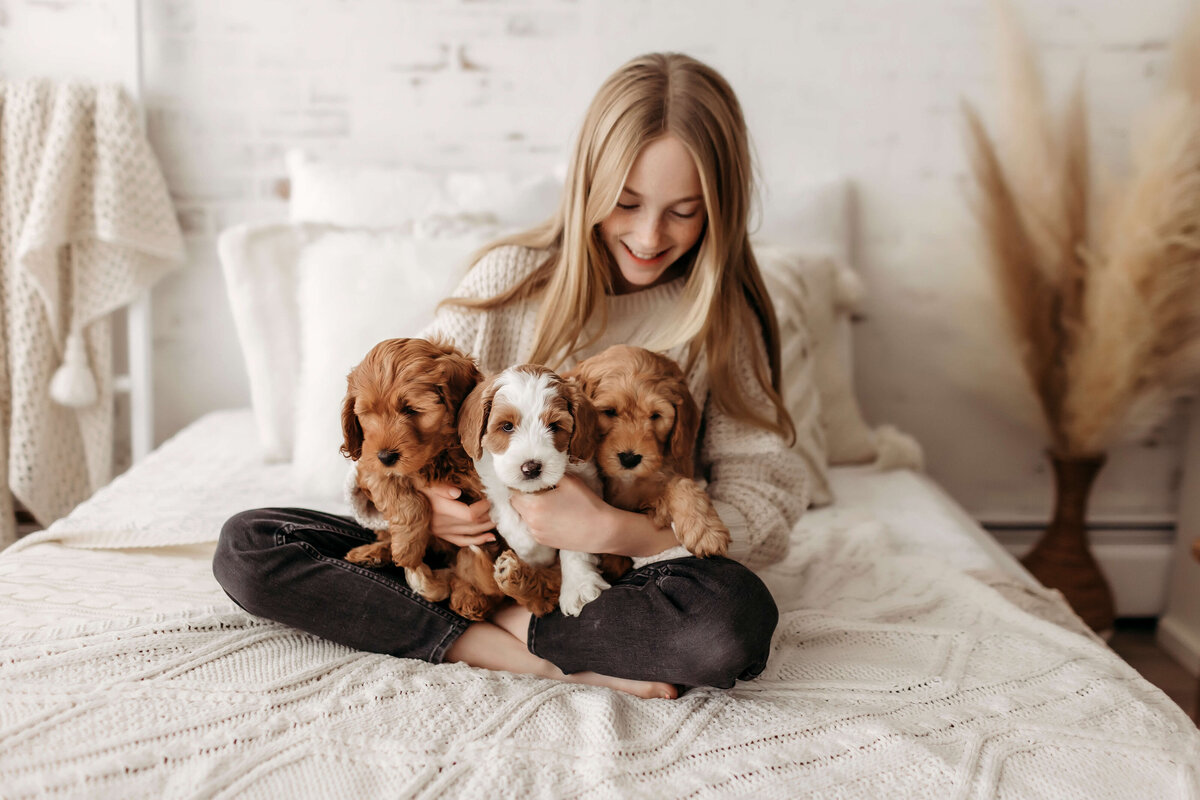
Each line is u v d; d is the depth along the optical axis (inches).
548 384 36.8
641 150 45.9
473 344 51.5
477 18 84.0
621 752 34.4
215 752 33.4
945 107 87.4
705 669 37.8
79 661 38.5
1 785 31.1
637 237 47.8
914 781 33.3
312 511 45.7
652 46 85.3
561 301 49.4
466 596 41.4
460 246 70.0
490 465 39.3
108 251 79.3
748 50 85.9
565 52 85.0
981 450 93.4
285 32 83.0
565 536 39.2
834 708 38.7
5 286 77.6
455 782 32.4
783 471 50.1
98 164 76.9
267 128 84.4
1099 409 79.8
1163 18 85.7
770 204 84.1
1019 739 36.5
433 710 36.7
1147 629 94.1
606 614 39.3
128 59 79.2
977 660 43.5
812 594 51.9
